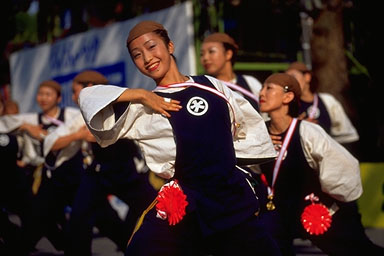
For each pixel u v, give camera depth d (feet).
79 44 50.16
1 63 69.05
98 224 24.82
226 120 14.97
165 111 14.67
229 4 49.93
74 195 27.07
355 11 52.80
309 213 18.90
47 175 27.02
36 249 34.81
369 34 54.03
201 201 14.49
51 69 53.88
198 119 14.70
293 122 19.30
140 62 15.14
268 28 53.11
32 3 62.49
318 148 18.79
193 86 15.05
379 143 57.31
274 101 19.49
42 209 26.78
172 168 14.74
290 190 19.48
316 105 32.09
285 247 19.42
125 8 53.62
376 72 55.26
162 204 14.37
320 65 48.24
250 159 15.84
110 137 14.99
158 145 14.80
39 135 29.27
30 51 56.90
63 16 59.11
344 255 19.26
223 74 25.46
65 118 30.40
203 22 47.16
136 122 15.07
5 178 27.12
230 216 14.48
